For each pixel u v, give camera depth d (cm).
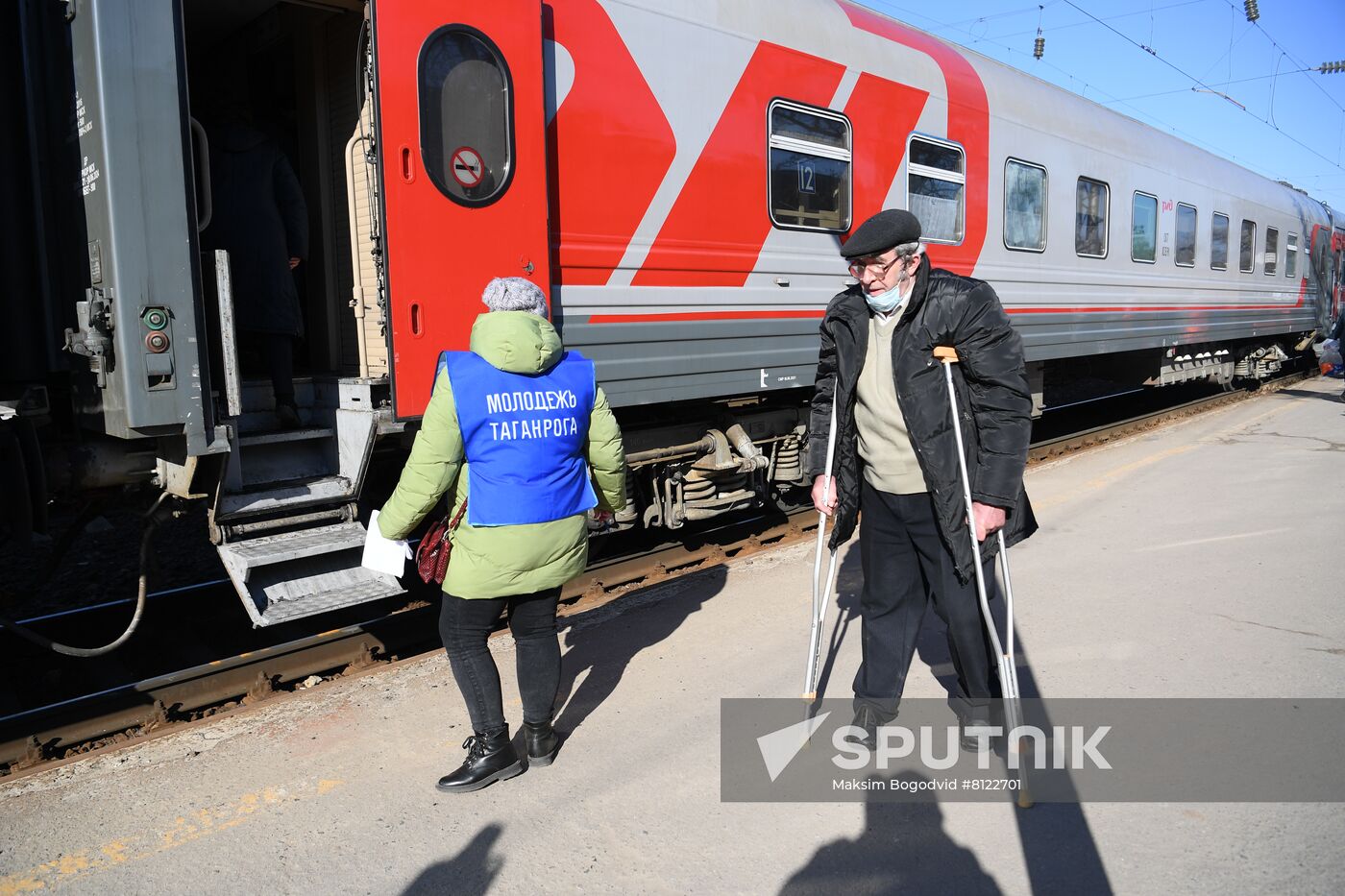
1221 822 277
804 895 250
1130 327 1014
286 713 367
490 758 305
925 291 280
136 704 364
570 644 434
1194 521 628
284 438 423
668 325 512
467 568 289
